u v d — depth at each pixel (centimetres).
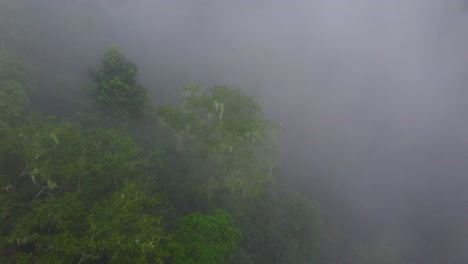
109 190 1229
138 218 958
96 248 821
